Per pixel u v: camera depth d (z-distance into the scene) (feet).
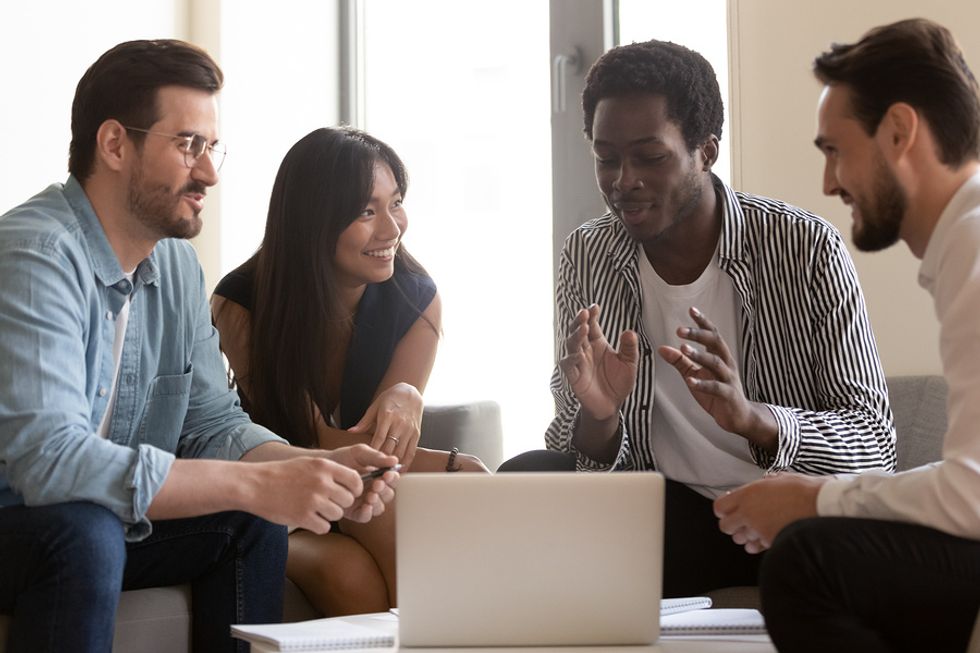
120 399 7.36
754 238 8.16
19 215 6.87
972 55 9.58
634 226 7.95
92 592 6.00
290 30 14.74
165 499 6.21
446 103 14.25
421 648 5.57
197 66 7.14
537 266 13.53
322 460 6.31
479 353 13.93
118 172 7.04
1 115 12.50
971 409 5.00
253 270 9.36
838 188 5.80
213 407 8.01
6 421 6.23
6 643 6.19
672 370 8.32
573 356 7.62
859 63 5.56
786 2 10.44
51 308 6.51
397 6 14.64
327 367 9.23
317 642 5.62
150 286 7.59
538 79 13.48
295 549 8.36
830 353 7.98
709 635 5.75
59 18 13.03
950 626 5.03
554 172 13.05
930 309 9.74
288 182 8.94
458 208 14.11
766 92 10.57
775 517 5.62
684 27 12.00
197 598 7.09
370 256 8.98
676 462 8.28
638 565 5.51
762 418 7.44
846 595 5.00
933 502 5.01
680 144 7.85
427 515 5.54
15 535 6.01
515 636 5.54
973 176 5.44
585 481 5.52
